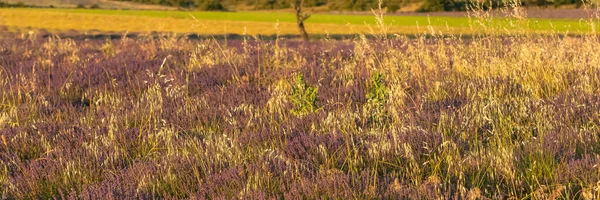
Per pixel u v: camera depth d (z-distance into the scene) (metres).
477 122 6.85
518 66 10.04
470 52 12.01
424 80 10.04
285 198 4.71
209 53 13.91
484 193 4.87
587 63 10.17
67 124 7.72
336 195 4.70
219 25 51.06
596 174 4.97
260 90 10.15
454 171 5.34
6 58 16.31
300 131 6.95
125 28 52.66
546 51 10.49
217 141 6.37
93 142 6.61
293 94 8.27
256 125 7.38
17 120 8.02
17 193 5.20
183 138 6.88
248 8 103.25
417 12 83.00
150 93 9.43
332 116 7.28
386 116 7.40
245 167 5.59
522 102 7.64
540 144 5.76
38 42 24.20
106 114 8.30
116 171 5.63
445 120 6.95
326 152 5.85
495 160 5.45
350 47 17.64
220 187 5.06
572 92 8.27
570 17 45.38
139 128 7.20
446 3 76.50
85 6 94.31
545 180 5.01
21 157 6.49
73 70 12.88
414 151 5.82
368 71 11.00
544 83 9.20
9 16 58.03
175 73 11.90
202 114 8.05
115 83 11.01
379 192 4.83
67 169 5.55
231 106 8.46
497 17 11.71
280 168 5.37
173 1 104.62
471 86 9.20
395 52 11.47
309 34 43.62
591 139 6.01
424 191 4.74
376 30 42.00
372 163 5.63
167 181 5.27
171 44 18.02
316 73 11.63
